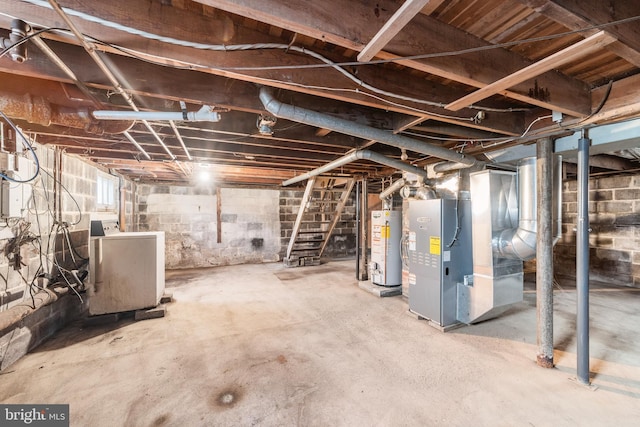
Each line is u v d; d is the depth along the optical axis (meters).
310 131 2.79
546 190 2.26
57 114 1.79
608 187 4.93
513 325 3.09
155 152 3.27
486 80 1.48
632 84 1.74
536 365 2.28
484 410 1.77
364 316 3.36
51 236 2.85
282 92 1.97
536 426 1.64
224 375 2.13
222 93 1.83
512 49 1.56
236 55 1.39
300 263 6.44
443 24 1.34
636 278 4.59
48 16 1.11
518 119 2.31
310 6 1.08
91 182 3.80
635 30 1.20
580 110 1.88
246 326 3.05
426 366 2.26
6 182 2.18
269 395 1.90
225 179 5.93
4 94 1.60
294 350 2.52
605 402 1.84
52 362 2.30
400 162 3.31
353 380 2.07
